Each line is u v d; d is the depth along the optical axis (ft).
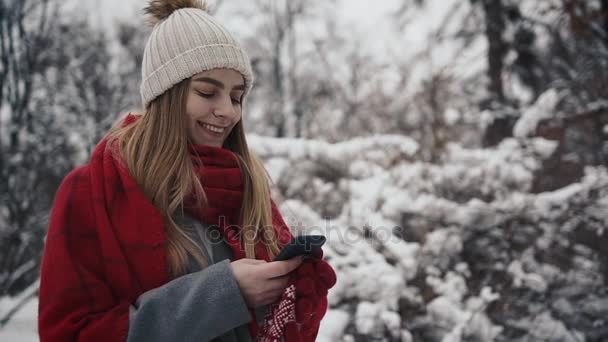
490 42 24.94
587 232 14.70
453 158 15.25
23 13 28.19
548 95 16.11
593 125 17.31
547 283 13.64
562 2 21.01
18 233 21.09
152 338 3.09
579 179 16.03
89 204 3.54
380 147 14.97
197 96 3.86
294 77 45.47
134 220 3.49
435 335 11.90
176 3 4.42
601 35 19.66
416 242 13.78
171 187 3.76
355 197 13.64
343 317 10.91
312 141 14.47
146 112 4.01
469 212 13.47
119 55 32.19
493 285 13.62
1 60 26.76
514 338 13.44
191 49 3.84
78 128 28.04
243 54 4.05
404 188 14.61
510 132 21.45
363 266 11.69
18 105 26.58
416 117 25.39
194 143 4.04
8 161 24.26
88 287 3.25
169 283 3.27
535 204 13.62
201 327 3.11
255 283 3.29
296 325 3.29
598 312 13.50
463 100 25.67
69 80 29.53
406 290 12.20
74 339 3.10
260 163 4.66
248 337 3.67
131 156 3.77
